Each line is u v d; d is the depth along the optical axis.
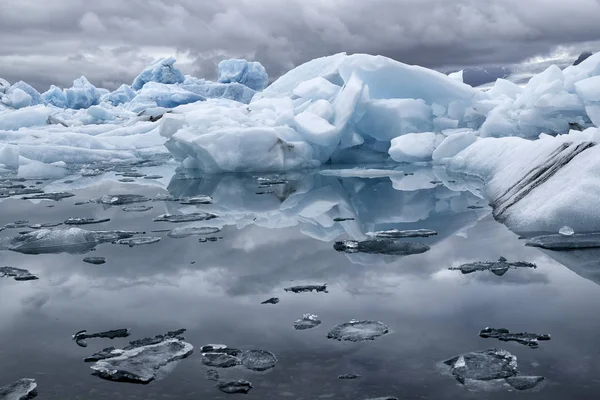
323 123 10.48
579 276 3.76
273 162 10.14
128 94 32.59
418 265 4.23
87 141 14.41
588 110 9.73
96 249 4.98
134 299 3.64
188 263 4.46
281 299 3.58
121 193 8.46
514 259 4.24
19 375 2.61
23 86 28.31
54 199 7.97
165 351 2.80
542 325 2.98
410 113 10.95
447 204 6.75
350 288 3.76
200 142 9.87
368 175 9.54
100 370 2.60
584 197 4.91
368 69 11.08
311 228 5.72
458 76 13.96
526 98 10.95
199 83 35.09
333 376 2.51
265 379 2.50
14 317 3.36
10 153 12.44
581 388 2.32
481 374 2.46
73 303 3.59
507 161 7.65
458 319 3.12
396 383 2.43
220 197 7.80
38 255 4.82
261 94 13.90
